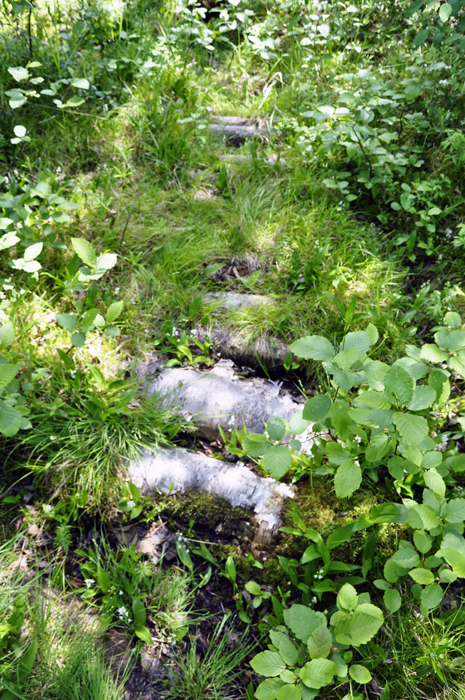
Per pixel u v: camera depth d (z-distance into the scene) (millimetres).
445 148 3793
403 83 3840
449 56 4285
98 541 2496
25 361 2861
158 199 3912
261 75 5078
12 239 2959
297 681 1868
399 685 2053
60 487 2547
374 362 2373
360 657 2127
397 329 3162
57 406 2689
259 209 3902
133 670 2115
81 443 2629
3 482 2615
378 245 3670
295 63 5008
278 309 3281
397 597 2100
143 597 2271
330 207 3857
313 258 3420
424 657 2021
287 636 2008
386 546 2344
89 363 2875
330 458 2189
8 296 3143
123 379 2949
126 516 2555
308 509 2508
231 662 2137
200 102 4691
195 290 3451
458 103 4070
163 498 2584
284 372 3199
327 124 4184
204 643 2232
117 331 2783
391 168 3789
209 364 3174
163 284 3447
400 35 4824
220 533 2541
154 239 3662
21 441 2691
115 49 4633
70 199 3693
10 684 1902
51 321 3129
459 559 1898
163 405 2924
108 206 3750
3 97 4012
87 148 4062
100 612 2238
